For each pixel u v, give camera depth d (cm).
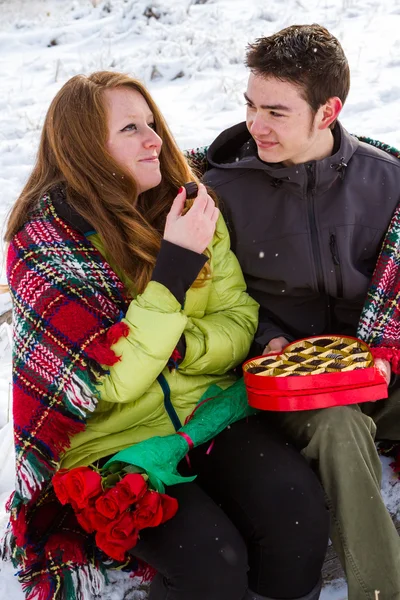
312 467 240
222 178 273
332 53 249
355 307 271
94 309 222
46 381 219
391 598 220
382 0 799
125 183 244
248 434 233
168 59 704
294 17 777
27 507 230
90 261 231
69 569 224
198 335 246
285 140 251
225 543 206
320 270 262
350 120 535
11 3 982
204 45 716
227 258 264
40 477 224
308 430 230
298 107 247
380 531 221
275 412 248
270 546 213
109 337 217
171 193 265
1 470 290
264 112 250
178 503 216
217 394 242
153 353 218
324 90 248
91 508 205
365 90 582
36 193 246
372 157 268
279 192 263
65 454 231
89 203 238
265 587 216
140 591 232
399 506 264
